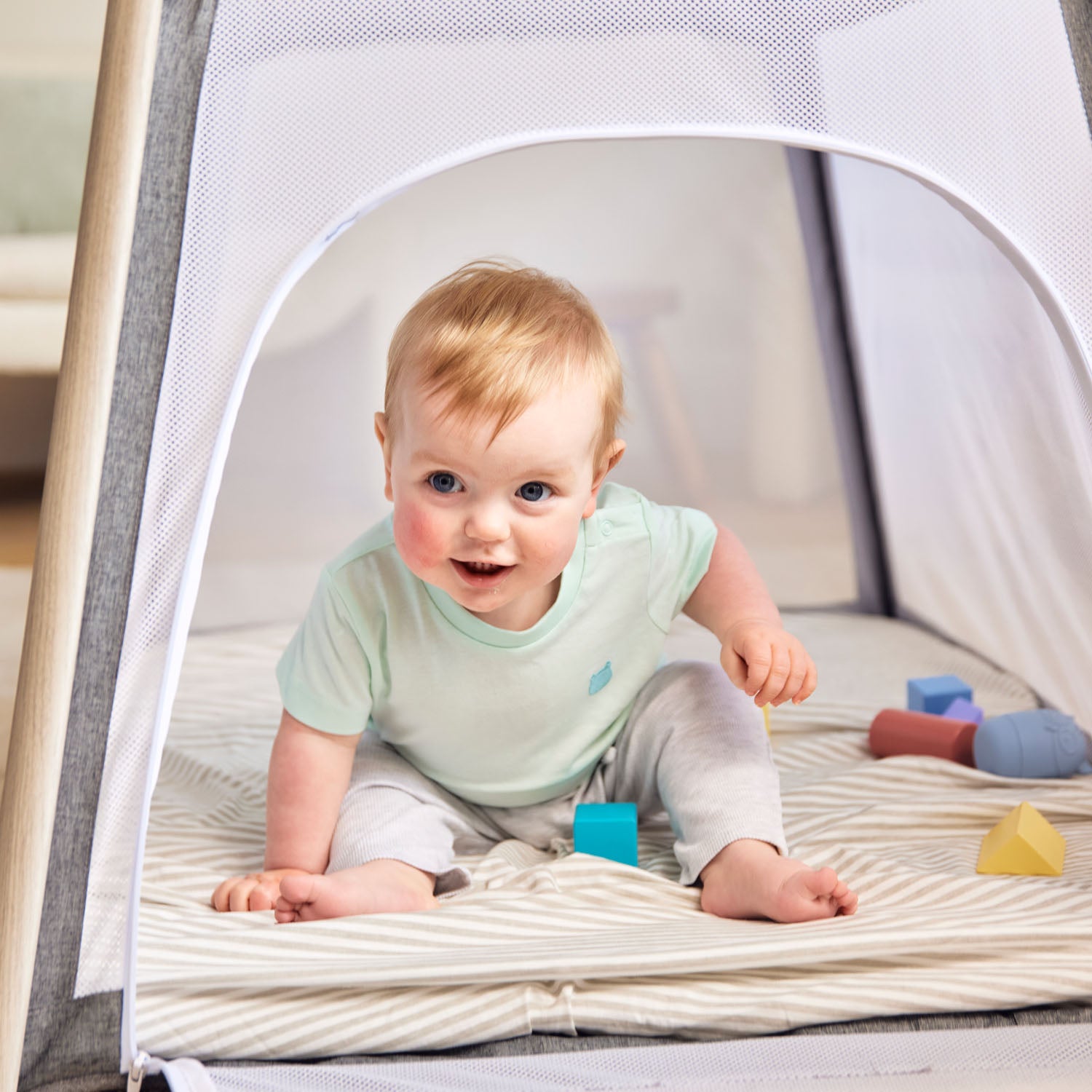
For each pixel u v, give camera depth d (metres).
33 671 0.76
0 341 1.90
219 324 0.76
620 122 0.78
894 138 0.80
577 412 0.86
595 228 1.86
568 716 1.01
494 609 0.93
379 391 1.78
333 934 0.82
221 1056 0.78
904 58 0.80
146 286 0.76
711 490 1.93
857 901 0.87
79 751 0.78
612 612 0.99
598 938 0.83
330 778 0.96
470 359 0.84
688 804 0.94
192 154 0.76
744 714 1.00
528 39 0.77
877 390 1.58
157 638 0.78
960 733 1.17
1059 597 1.15
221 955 0.80
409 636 0.95
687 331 1.90
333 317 1.77
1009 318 1.09
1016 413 1.12
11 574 2.00
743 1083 0.75
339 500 1.78
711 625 1.02
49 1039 0.78
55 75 2.35
